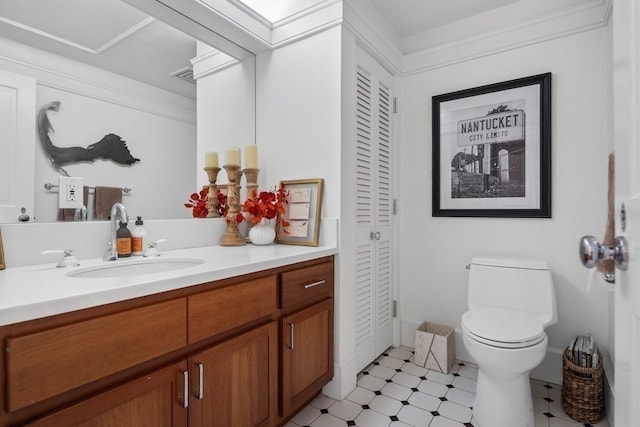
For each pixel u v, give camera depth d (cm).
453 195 225
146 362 94
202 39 179
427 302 238
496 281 189
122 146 146
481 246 217
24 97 117
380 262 227
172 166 167
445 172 228
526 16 203
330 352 170
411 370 206
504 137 207
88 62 135
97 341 82
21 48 117
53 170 124
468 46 220
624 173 55
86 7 134
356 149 191
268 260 132
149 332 93
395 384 190
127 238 134
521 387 148
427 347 209
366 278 209
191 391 104
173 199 167
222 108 189
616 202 60
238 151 188
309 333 156
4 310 68
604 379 161
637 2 49
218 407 113
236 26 174
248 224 203
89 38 135
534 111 198
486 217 214
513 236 206
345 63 178
